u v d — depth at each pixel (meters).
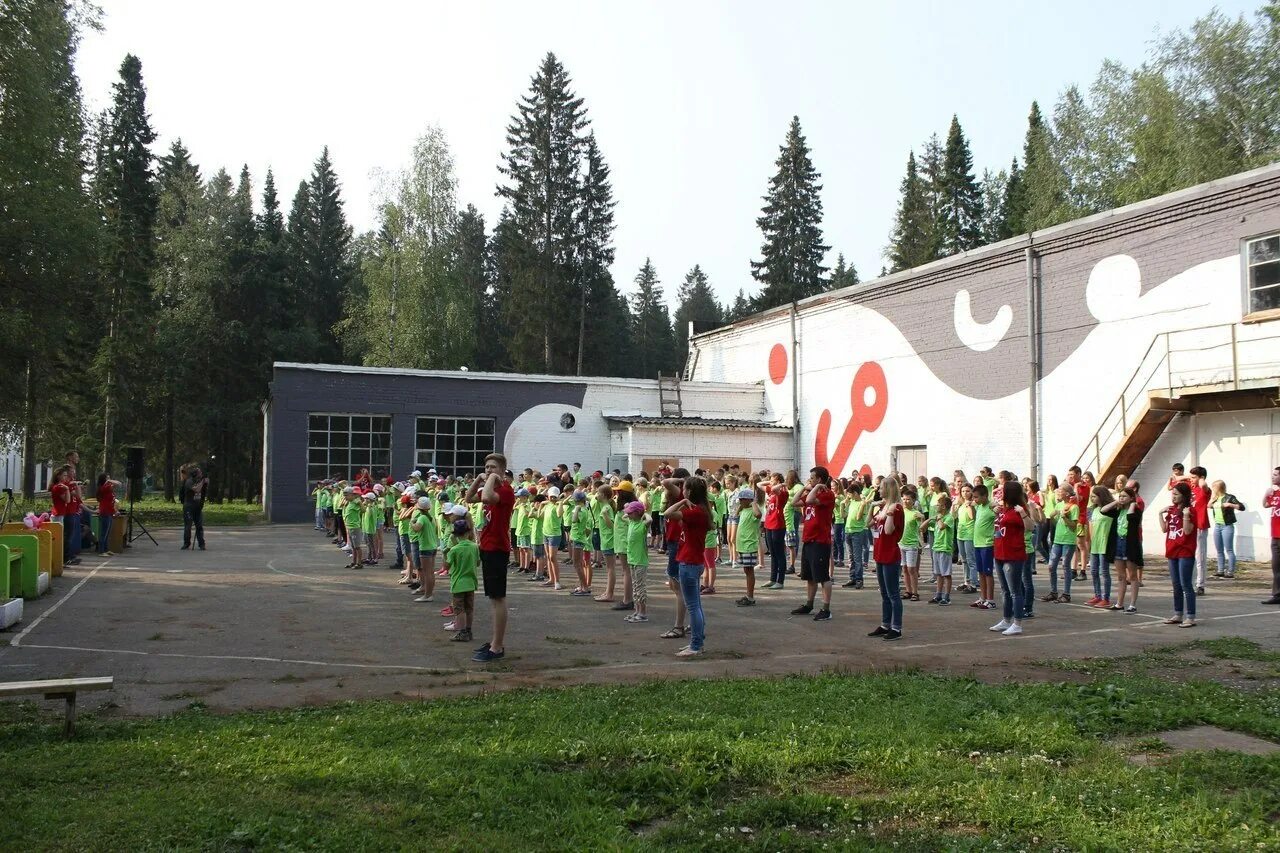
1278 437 18.17
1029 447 23.38
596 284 54.78
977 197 59.56
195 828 4.45
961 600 14.74
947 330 26.25
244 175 63.59
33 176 23.22
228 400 48.69
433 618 11.95
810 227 60.28
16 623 10.92
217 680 8.23
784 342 33.94
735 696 7.45
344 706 7.18
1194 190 19.67
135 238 43.62
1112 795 5.08
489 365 69.56
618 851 4.26
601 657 9.62
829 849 4.33
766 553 20.28
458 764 5.54
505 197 55.06
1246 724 6.71
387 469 31.12
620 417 32.91
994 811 4.81
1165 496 20.36
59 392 29.98
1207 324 19.38
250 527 28.89
